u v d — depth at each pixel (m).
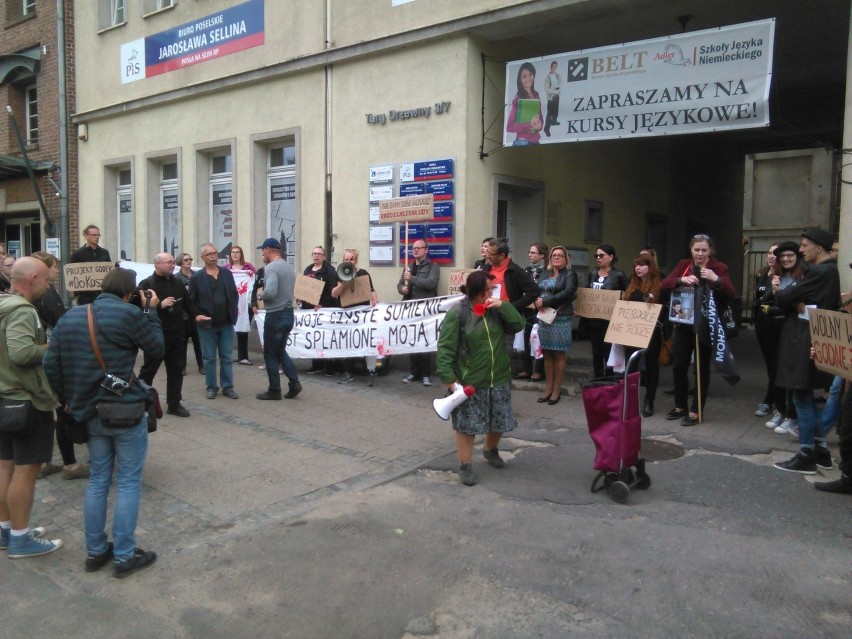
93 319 3.86
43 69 15.73
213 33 12.32
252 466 5.86
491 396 5.38
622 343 7.05
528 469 5.71
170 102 13.31
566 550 4.18
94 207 15.25
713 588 3.70
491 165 9.45
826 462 5.49
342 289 9.15
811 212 22.75
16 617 3.54
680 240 14.96
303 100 11.03
